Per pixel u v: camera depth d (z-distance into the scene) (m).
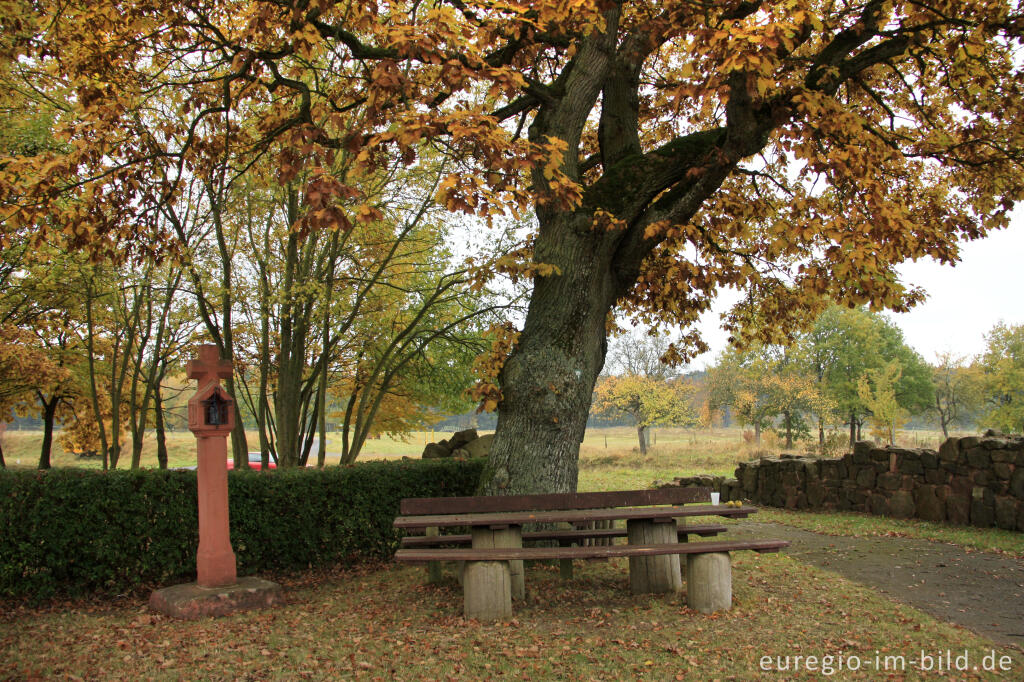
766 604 5.45
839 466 11.78
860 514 11.15
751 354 30.39
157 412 12.68
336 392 14.93
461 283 11.45
